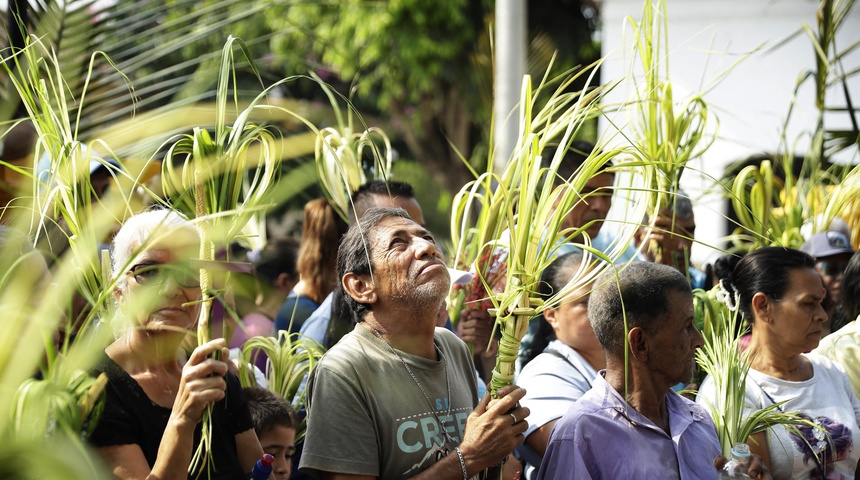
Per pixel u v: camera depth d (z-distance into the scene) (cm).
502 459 258
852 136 551
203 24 389
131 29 346
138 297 223
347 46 1151
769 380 335
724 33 851
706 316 362
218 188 235
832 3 511
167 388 255
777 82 834
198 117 257
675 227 375
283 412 305
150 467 246
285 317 405
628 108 379
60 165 229
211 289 230
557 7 1269
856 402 350
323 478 258
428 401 270
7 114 245
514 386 263
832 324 427
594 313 286
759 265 338
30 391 171
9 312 171
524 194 261
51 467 159
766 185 440
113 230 280
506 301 262
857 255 405
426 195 988
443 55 1172
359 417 257
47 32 329
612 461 271
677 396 297
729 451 305
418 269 266
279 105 263
